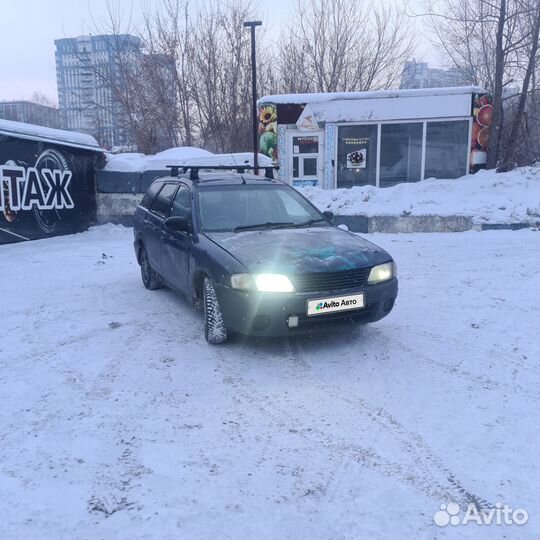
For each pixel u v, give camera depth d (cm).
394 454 332
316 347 512
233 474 314
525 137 1645
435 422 369
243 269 468
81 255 1053
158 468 321
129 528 271
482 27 1717
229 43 2238
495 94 1559
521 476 308
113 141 2538
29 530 271
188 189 629
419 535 262
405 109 1569
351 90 2408
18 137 1152
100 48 2309
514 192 1309
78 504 290
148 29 2220
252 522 274
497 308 625
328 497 292
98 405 404
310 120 1608
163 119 2248
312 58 2392
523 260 872
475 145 1565
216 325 509
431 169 1605
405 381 435
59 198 1302
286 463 324
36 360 497
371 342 523
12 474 318
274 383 435
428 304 650
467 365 464
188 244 565
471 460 324
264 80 2358
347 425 367
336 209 1293
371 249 521
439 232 1209
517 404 392
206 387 430
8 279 846
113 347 527
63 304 692
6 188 1149
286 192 649
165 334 561
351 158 1628
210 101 2241
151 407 399
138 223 766
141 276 849
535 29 1524
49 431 367
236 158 1398
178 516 279
